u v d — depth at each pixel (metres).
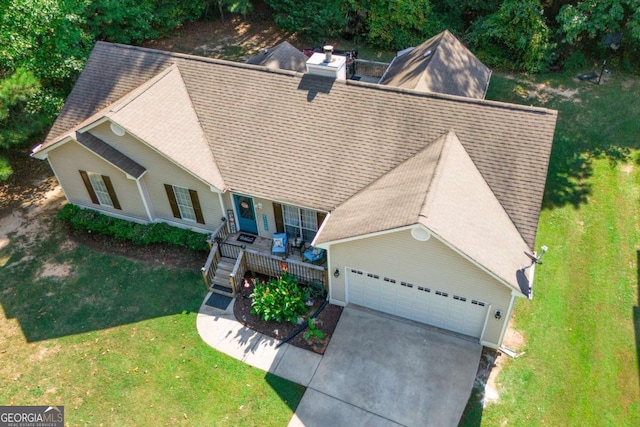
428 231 12.62
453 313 15.11
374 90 17.19
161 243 19.09
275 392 14.36
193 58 19.36
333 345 15.46
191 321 16.39
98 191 19.67
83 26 26.55
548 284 17.16
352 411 13.80
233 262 17.73
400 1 29.64
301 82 17.94
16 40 20.59
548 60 27.92
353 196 16.00
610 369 14.61
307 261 17.28
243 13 32.03
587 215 19.83
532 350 15.16
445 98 16.48
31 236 19.78
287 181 16.75
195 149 17.55
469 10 31.64
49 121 21.78
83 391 14.61
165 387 14.61
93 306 17.02
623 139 23.36
